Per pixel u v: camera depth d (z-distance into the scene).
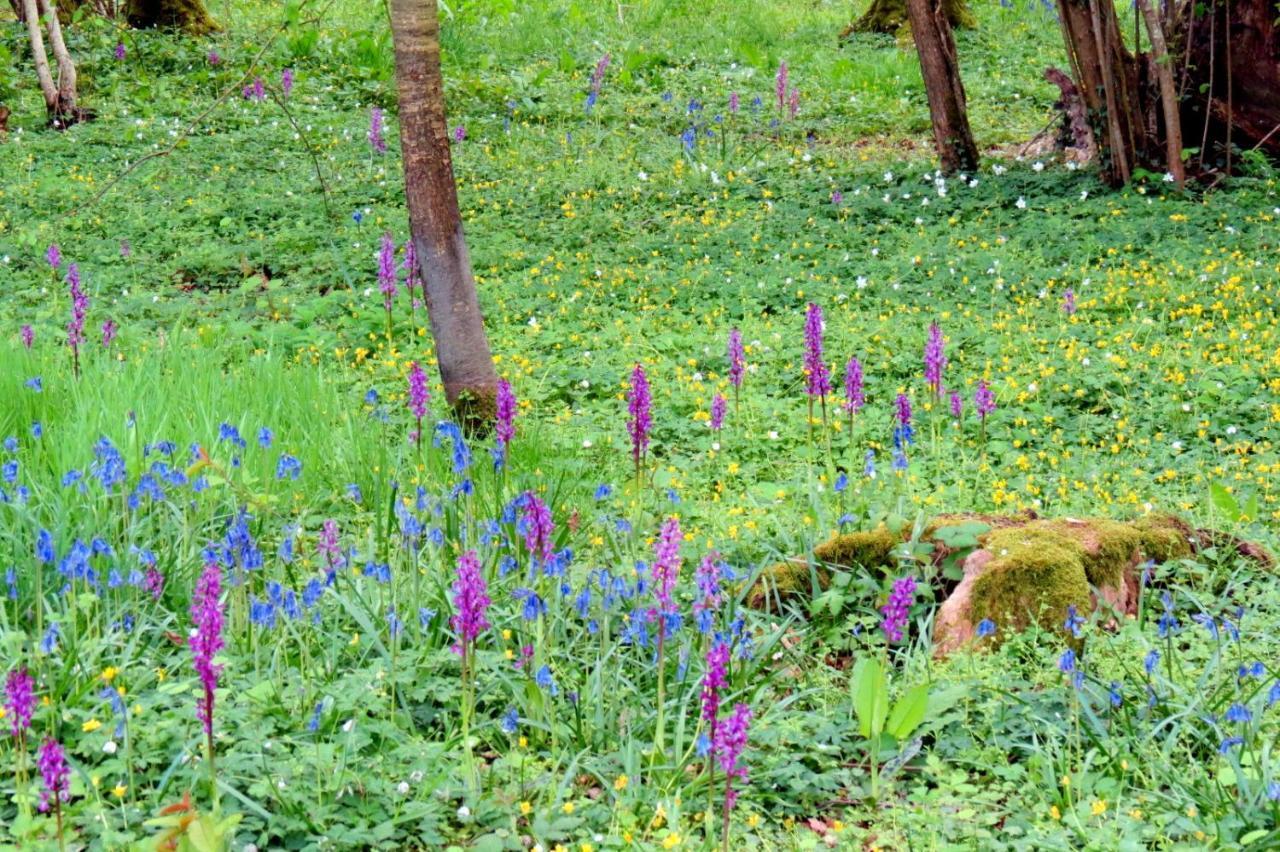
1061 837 3.93
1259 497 6.93
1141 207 12.16
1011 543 5.48
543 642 4.95
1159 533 5.84
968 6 22.62
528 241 12.48
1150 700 4.56
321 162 14.77
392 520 5.90
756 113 17.11
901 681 5.04
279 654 4.75
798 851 4.00
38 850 3.58
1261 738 4.38
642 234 12.36
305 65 18.56
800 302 10.68
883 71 19.06
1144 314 9.80
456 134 15.19
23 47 18.98
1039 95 18.23
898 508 6.05
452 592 4.45
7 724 4.07
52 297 10.59
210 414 7.01
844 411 8.25
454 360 7.83
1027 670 5.09
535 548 5.12
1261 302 9.93
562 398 8.95
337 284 11.34
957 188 13.23
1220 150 13.44
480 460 6.64
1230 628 4.97
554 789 4.21
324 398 7.82
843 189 13.59
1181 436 7.99
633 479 6.95
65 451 6.15
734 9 23.02
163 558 5.38
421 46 7.52
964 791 4.23
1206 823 4.02
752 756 4.48
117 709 4.04
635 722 4.67
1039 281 10.62
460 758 4.36
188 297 10.89
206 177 14.16
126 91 17.39
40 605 4.59
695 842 4.04
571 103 17.50
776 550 5.99
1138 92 13.05
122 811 3.84
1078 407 8.54
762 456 7.84
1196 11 13.20
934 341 7.16
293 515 6.24
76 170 14.38
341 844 3.85
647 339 9.91
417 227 7.74
